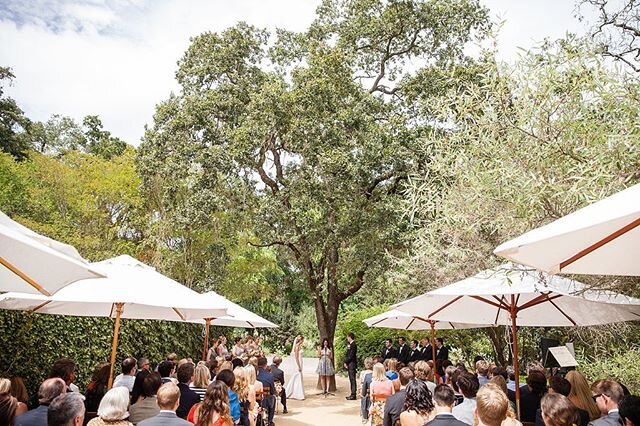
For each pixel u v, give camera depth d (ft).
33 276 11.80
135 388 16.94
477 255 25.23
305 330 94.07
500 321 22.07
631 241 8.54
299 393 47.24
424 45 53.26
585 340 30.68
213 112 50.67
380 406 26.30
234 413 17.78
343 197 45.03
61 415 9.91
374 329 68.54
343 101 48.57
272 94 45.98
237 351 47.83
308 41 55.16
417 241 28.91
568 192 13.14
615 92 13.66
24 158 83.25
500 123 16.44
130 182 65.51
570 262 9.04
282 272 80.64
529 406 17.03
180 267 57.31
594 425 11.12
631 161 12.85
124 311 25.81
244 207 48.57
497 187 15.98
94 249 59.67
